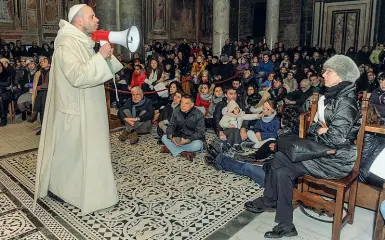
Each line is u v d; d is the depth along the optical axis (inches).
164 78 321.4
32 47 512.7
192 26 727.7
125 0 454.3
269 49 581.3
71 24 117.2
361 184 117.3
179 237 109.2
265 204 122.3
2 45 493.0
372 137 118.0
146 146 202.7
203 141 188.4
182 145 183.5
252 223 118.0
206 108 258.1
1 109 251.1
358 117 100.0
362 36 608.7
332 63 101.0
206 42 749.3
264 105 176.7
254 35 758.5
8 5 526.6
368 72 302.0
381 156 90.4
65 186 127.3
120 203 132.1
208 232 112.2
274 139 154.7
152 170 165.5
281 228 108.3
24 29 546.3
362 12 603.5
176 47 600.4
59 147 126.0
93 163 120.7
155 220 119.8
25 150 196.2
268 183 116.0
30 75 284.7
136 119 210.4
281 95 267.1
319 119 105.4
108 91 239.3
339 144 100.4
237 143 176.9
